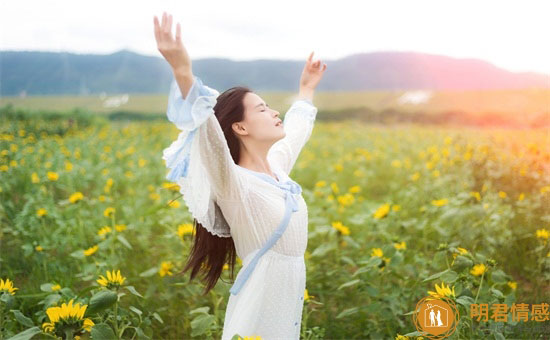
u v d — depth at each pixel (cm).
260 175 221
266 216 216
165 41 188
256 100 229
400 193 588
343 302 346
